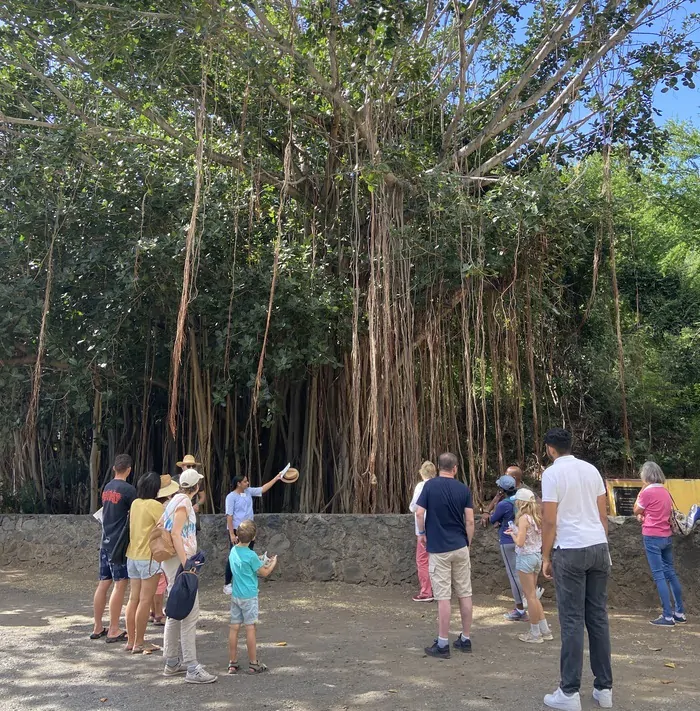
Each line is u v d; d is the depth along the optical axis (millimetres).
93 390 10172
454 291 10125
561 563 4094
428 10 10055
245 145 10523
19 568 9641
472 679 4668
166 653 4816
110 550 5754
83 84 10633
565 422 13234
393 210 9453
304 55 9352
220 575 8609
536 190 9422
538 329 11328
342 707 4137
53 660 5230
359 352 9484
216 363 9633
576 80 10367
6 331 9117
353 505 9281
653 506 6562
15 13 8891
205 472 10211
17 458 11969
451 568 5434
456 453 10055
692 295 16719
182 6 8672
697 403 14680
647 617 6711
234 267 9320
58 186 9852
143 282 9258
